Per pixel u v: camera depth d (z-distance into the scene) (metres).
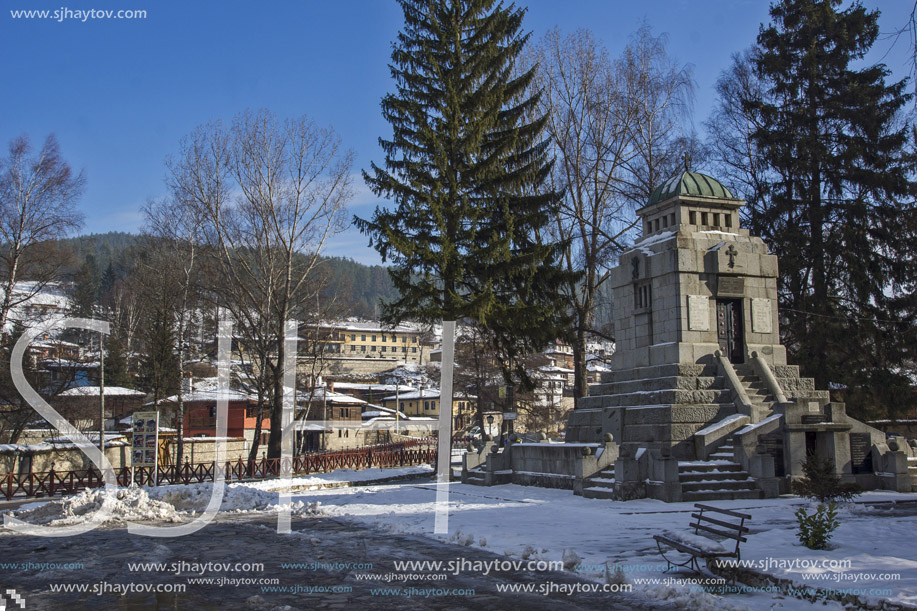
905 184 38.12
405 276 30.81
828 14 40.16
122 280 63.09
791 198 39.53
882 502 18.84
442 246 29.97
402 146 31.36
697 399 23.12
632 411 23.88
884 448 22.50
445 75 32.09
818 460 19.16
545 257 30.84
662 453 22.36
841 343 37.03
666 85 37.25
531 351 32.91
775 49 42.09
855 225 38.34
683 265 25.11
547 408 62.97
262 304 40.53
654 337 25.91
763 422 21.61
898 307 38.22
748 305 25.83
